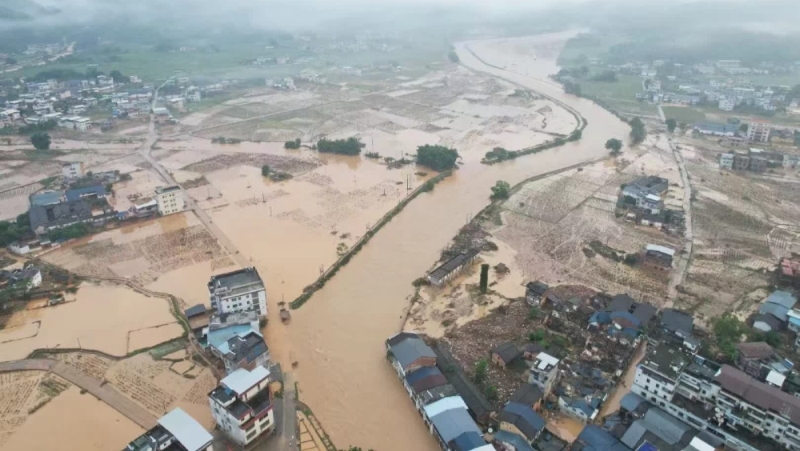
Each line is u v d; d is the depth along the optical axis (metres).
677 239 168.00
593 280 145.88
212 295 128.75
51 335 124.25
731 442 92.19
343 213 190.12
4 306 132.75
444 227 180.00
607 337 119.56
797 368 110.06
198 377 110.81
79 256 160.25
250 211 191.75
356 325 128.75
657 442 88.19
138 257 159.75
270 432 97.00
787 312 124.19
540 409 101.69
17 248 160.50
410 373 107.06
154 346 120.31
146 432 90.12
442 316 130.88
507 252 161.00
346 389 108.50
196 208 194.00
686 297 137.75
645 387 101.81
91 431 97.75
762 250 161.38
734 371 98.19
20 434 97.38
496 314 130.88
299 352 119.12
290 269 152.75
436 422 93.62
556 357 111.69
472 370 111.38
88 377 111.00
